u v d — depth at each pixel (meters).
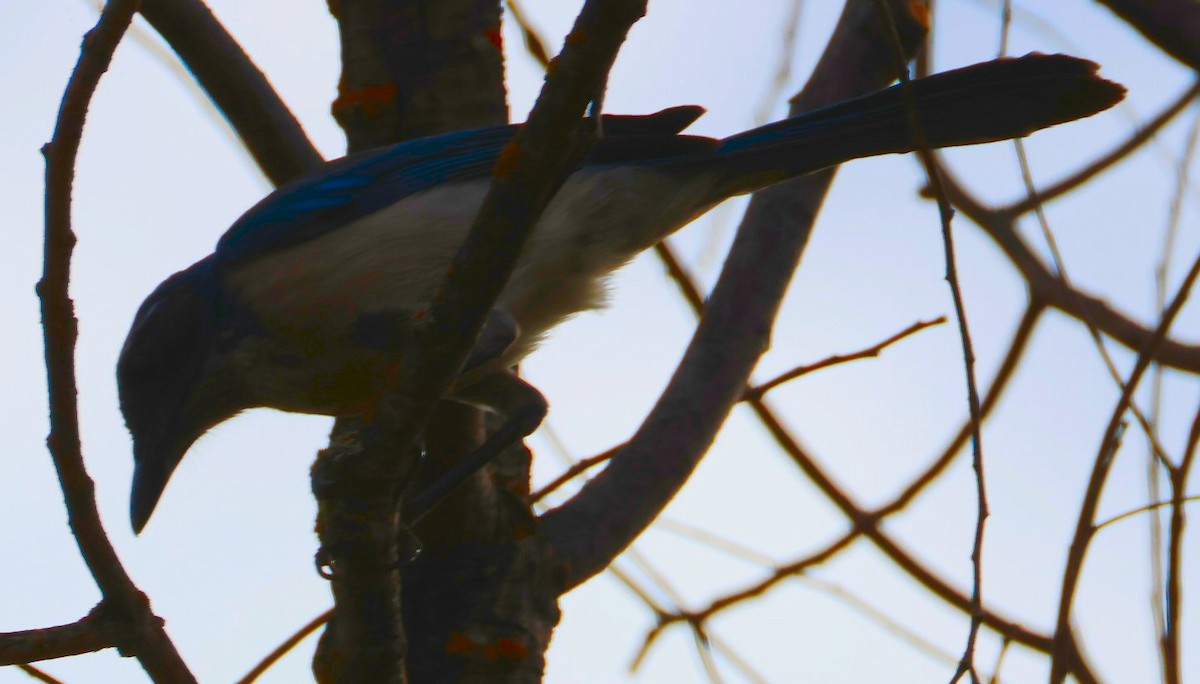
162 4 8.14
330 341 7.92
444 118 8.19
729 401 8.26
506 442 7.51
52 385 5.04
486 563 7.34
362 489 5.61
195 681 5.41
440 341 5.38
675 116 9.03
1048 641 8.62
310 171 8.37
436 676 7.14
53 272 4.99
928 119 8.38
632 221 8.30
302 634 6.96
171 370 8.42
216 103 8.41
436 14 8.29
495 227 5.16
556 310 8.26
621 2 4.65
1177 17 8.28
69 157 4.93
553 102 4.89
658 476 7.96
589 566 7.65
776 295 8.63
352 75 8.38
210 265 8.27
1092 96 8.27
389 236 7.82
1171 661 5.79
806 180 9.02
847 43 9.66
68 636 5.21
